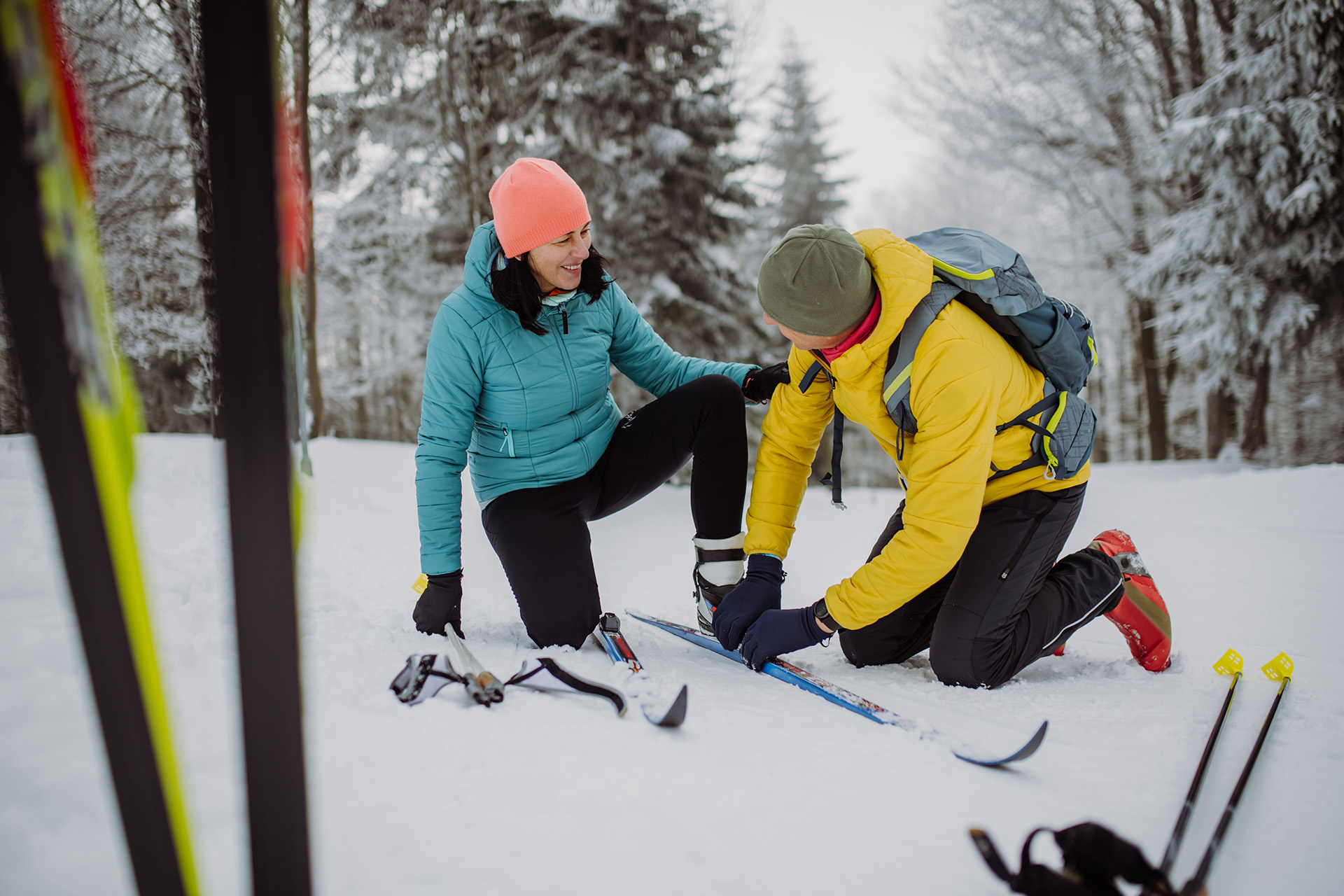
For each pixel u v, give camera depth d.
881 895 0.83
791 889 0.83
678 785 1.04
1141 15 12.49
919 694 1.62
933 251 1.62
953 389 1.48
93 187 0.54
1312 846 0.99
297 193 0.72
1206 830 1.02
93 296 0.52
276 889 0.59
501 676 1.46
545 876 0.82
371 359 14.16
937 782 1.12
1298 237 9.98
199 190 4.32
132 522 0.55
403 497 5.29
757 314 11.30
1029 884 0.80
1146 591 1.80
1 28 0.48
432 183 11.23
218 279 0.54
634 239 10.40
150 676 0.56
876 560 1.60
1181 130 10.16
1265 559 3.68
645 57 10.84
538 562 1.79
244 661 0.57
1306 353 11.23
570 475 1.94
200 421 10.81
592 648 1.81
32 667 1.08
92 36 6.24
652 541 4.54
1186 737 1.35
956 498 1.49
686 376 2.25
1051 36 12.82
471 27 10.27
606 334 2.04
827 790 1.07
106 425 0.54
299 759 0.58
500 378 1.83
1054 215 14.02
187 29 4.48
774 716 1.37
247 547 0.56
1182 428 16.38
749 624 1.76
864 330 1.54
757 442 11.57
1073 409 1.66
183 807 0.58
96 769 0.90
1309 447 13.16
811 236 1.47
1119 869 0.79
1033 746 1.11
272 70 0.53
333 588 2.25
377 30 9.59
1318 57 9.62
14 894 0.72
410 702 1.23
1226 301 10.37
